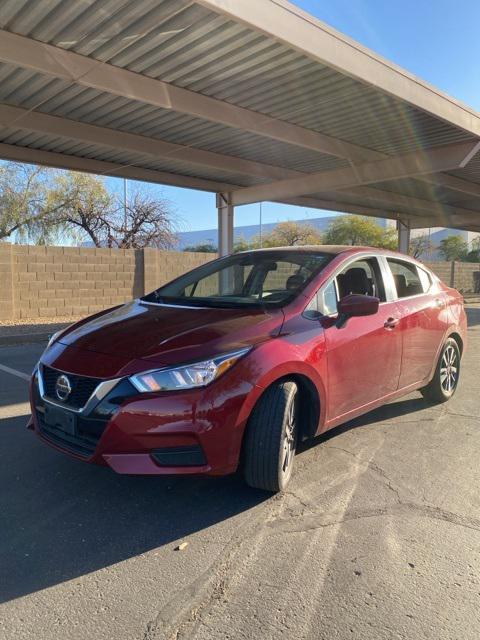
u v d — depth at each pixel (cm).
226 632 231
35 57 713
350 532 314
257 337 345
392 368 468
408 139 1190
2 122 961
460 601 253
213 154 1330
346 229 4553
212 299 439
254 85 870
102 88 791
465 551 296
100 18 652
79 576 271
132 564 281
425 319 519
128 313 412
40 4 620
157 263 1529
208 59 769
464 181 1705
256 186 1656
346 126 1084
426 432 491
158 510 340
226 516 332
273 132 1051
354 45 785
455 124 1045
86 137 1081
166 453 308
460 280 2953
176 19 655
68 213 2377
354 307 382
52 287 1328
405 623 238
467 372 788
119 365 317
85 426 317
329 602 251
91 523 323
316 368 369
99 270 1409
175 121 1063
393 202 2025
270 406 338
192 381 309
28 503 348
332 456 428
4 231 2231
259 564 282
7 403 586
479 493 367
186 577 271
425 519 330
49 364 351
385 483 379
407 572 276
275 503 348
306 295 399
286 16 689
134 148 1164
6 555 288
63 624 235
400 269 530
